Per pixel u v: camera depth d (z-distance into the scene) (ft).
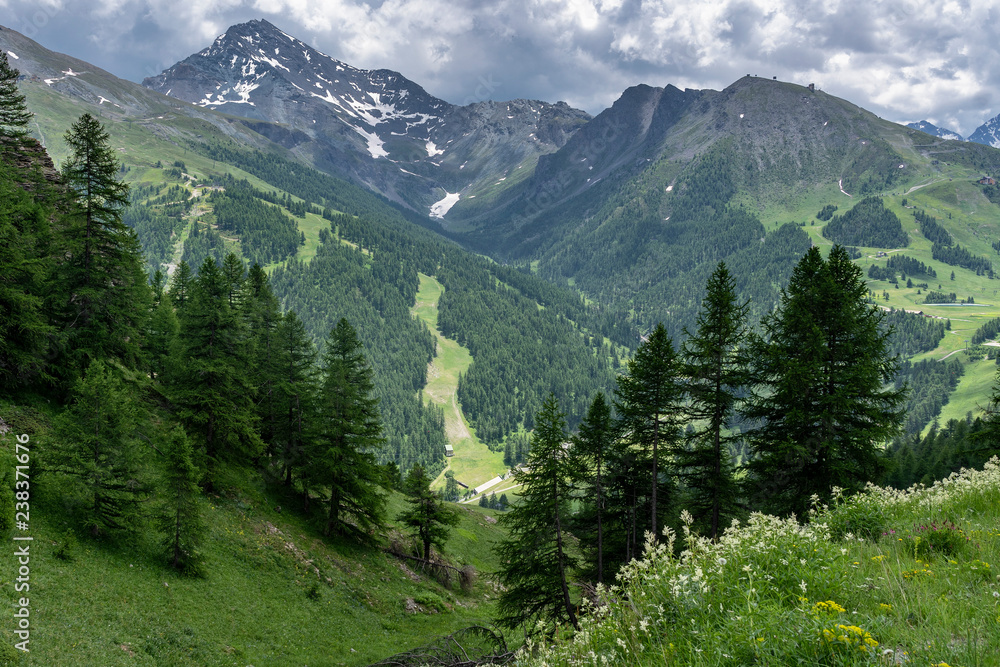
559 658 20.81
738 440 71.87
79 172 109.91
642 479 80.53
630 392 78.54
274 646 91.50
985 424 85.87
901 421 63.41
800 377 63.72
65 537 82.94
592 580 79.41
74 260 112.57
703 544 22.70
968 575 18.98
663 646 16.61
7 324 96.02
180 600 88.38
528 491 81.35
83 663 64.18
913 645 13.41
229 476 132.98
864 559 21.89
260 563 112.37
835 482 62.39
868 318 66.33
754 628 14.84
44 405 103.09
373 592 127.95
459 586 165.78
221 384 123.75
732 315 72.08
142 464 94.79
